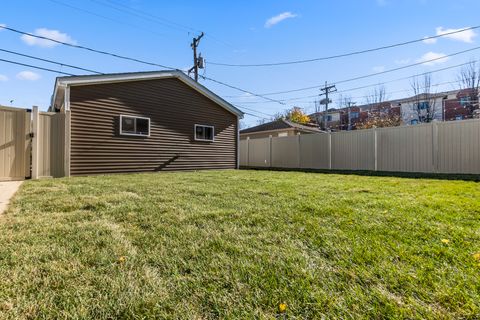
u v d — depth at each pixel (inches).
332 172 351.6
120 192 153.0
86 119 280.2
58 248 67.9
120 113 308.8
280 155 494.0
